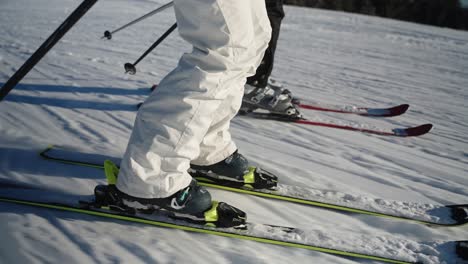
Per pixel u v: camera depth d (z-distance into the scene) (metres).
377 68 6.17
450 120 3.71
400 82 5.27
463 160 2.70
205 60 1.34
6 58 4.31
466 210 1.83
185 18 1.33
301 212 1.75
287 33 9.46
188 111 1.34
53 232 1.33
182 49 6.11
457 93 4.95
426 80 5.59
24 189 1.63
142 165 1.38
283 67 5.55
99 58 4.82
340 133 2.98
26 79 3.48
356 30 11.23
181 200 1.43
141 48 5.88
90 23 8.22
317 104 3.72
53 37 1.33
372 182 2.17
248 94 3.04
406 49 8.69
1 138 2.13
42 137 2.22
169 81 1.35
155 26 8.58
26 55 4.56
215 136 1.74
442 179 2.33
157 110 1.35
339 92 4.40
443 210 1.83
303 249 1.46
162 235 1.41
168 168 1.39
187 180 1.45
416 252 1.50
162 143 1.35
